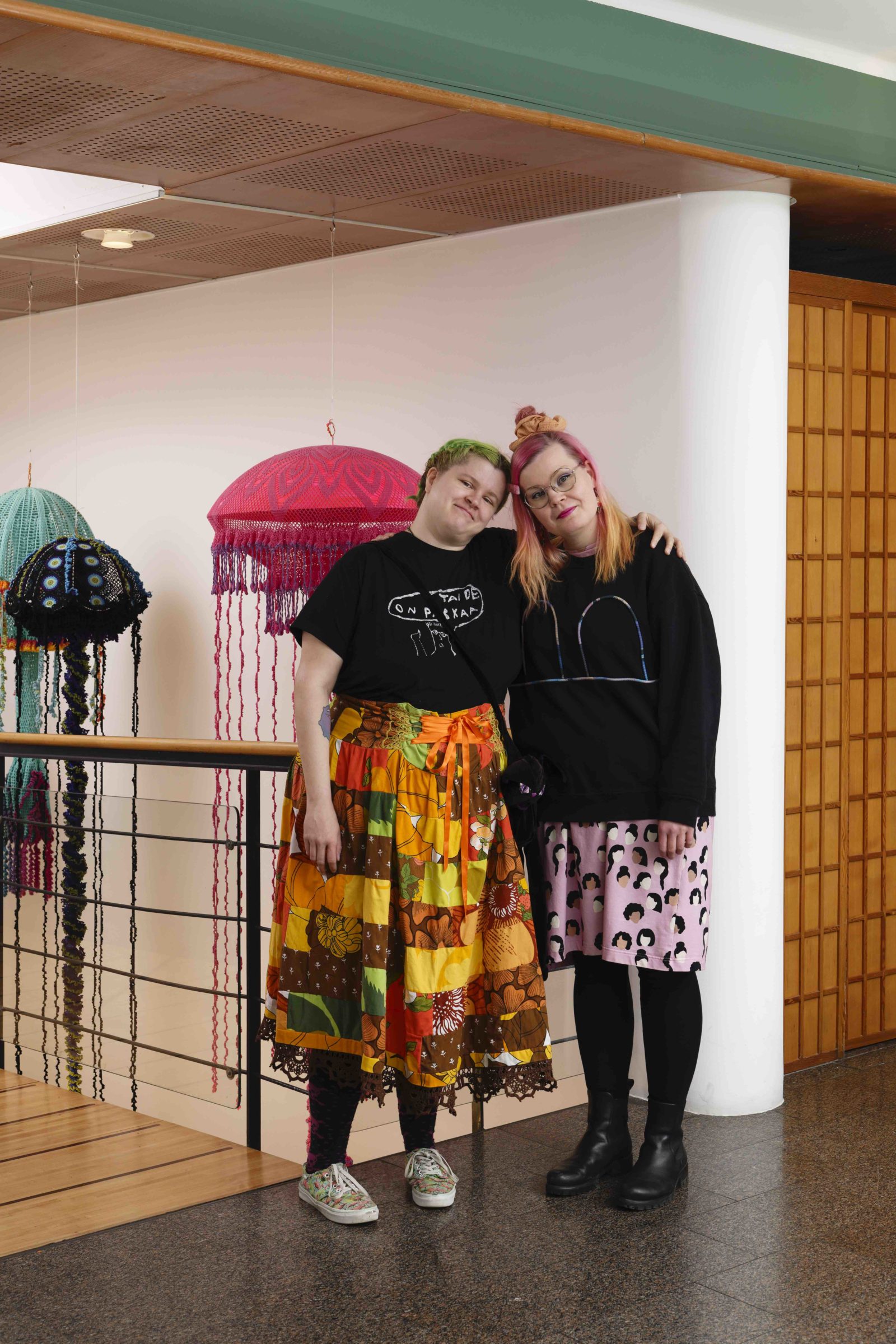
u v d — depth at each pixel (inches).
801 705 146.2
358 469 164.1
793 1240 101.3
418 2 107.3
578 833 108.6
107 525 224.8
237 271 192.2
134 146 123.7
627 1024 113.2
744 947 132.0
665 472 134.5
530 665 109.8
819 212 140.3
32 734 141.9
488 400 155.9
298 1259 98.0
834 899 150.8
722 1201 109.0
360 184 136.3
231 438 201.8
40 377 235.1
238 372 198.7
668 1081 109.6
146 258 183.3
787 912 146.0
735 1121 130.3
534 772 103.6
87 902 140.1
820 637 147.6
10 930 147.7
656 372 135.4
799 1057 148.3
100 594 192.7
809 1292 93.0
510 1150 120.9
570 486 105.5
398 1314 89.7
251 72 100.3
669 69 121.1
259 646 203.0
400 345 168.7
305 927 103.3
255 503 168.4
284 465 169.5
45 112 112.5
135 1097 140.6
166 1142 123.2
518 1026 104.0
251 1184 112.7
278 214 151.6
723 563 131.3
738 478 131.1
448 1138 131.3
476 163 125.0
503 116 110.1
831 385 147.4
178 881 134.0
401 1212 106.6
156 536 217.2
